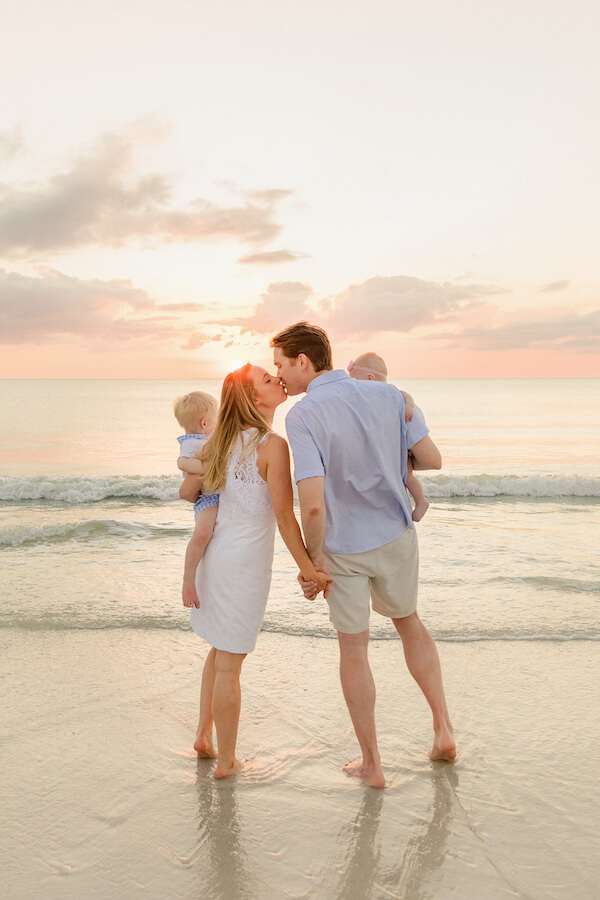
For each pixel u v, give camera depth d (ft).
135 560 19.53
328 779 8.02
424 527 25.67
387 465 7.82
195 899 5.83
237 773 8.13
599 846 6.64
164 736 9.07
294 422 7.51
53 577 17.35
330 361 7.96
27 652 11.95
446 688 10.60
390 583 8.11
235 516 7.97
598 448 69.82
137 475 49.42
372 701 7.97
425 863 6.37
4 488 37.91
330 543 7.89
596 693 10.40
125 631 13.08
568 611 14.32
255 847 6.64
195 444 8.47
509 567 18.35
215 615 7.93
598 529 25.12
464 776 8.04
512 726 9.32
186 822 7.08
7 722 9.33
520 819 7.13
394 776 8.05
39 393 269.23
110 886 6.01
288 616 14.15
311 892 5.94
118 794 7.62
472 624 13.48
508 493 38.75
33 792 7.62
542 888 5.98
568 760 8.41
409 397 8.25
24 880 6.09
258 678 11.00
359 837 6.81
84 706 9.87
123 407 159.43
